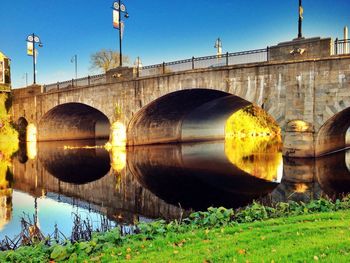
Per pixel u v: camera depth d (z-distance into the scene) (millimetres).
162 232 9844
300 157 23609
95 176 25859
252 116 64375
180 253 7934
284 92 24406
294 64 23844
